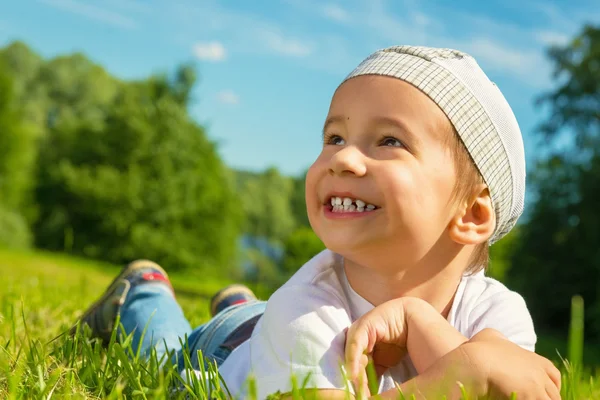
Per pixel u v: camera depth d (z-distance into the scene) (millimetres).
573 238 25234
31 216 33438
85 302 4035
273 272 40656
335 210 1632
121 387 1537
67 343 2014
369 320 1561
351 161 1561
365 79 1666
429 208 1596
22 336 2664
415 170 1574
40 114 48469
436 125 1617
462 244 1716
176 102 35094
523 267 26250
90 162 33500
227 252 34688
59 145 34750
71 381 1693
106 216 32344
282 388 1548
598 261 24062
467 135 1650
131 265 2637
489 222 1728
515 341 1738
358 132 1628
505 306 1790
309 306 1627
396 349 1626
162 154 33031
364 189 1570
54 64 52281
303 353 1554
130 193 32219
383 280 1683
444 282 1728
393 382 1650
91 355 1879
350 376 1486
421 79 1632
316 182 1657
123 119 33281
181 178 33125
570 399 1791
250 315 2232
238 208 35875
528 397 1420
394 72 1642
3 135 32469
